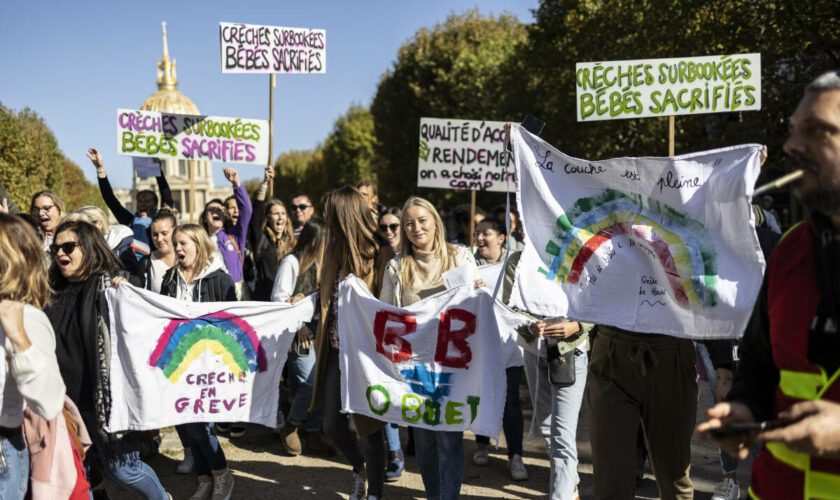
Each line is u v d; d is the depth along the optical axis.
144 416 4.16
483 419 3.82
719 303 2.96
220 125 6.85
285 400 6.74
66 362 3.69
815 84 1.60
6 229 2.72
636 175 3.16
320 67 7.08
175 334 4.29
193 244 4.77
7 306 2.64
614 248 3.20
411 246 4.17
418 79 32.09
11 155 26.05
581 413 6.65
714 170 3.01
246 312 4.43
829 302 1.62
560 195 3.30
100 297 3.77
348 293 4.08
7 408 2.68
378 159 38.69
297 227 6.81
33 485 2.85
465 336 3.92
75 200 53.84
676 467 3.34
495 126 7.43
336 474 5.11
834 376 1.61
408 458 5.59
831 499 1.60
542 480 4.97
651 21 17.88
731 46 16.53
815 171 1.58
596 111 5.21
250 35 6.80
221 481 4.49
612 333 3.30
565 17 20.94
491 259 5.62
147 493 3.88
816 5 14.83
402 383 3.98
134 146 6.73
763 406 1.87
